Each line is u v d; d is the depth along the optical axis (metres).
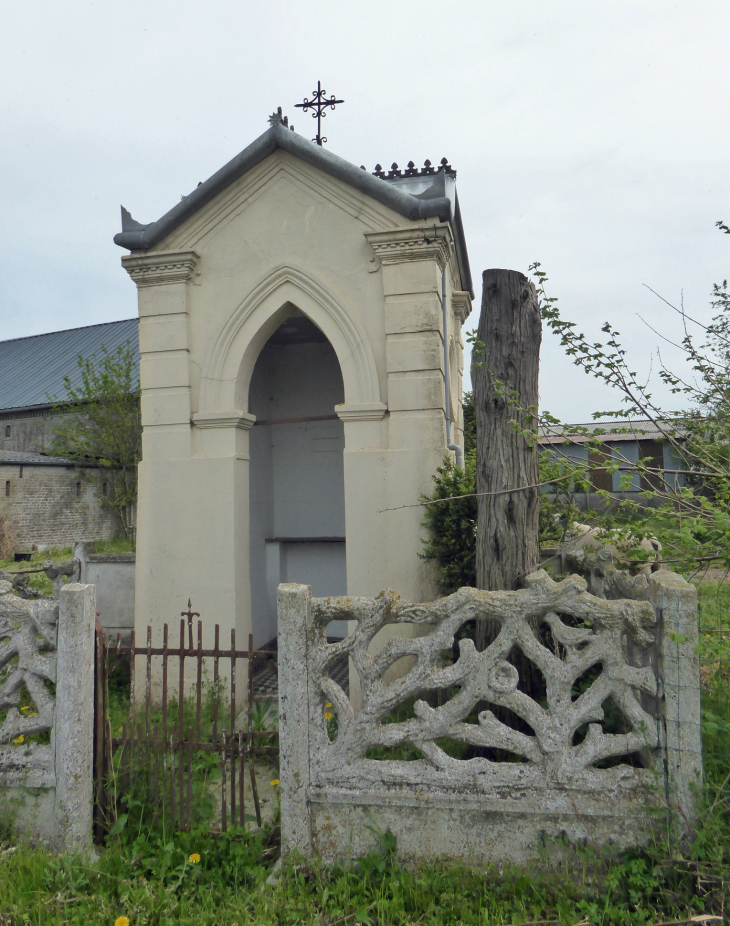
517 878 2.94
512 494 3.97
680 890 2.77
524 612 3.12
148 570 6.14
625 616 3.02
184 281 6.20
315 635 3.28
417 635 5.40
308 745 3.21
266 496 8.44
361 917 2.75
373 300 5.79
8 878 3.11
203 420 6.11
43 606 3.57
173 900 2.96
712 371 4.18
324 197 5.95
